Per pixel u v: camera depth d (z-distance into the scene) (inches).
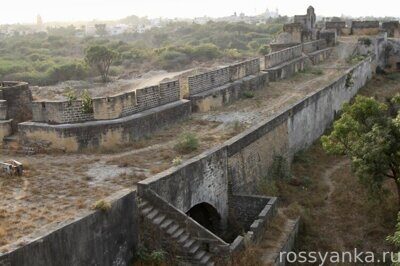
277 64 1486.2
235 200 754.8
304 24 1940.2
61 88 1737.2
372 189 731.4
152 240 548.1
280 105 1099.9
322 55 1800.0
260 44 3700.8
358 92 1594.5
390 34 2169.0
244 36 4151.1
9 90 874.1
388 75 1852.9
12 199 557.6
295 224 716.7
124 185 600.4
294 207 781.3
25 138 781.9
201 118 987.9
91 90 1770.4
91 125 767.7
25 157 750.5
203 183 678.5
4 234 458.6
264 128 876.0
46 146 768.9
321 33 1931.6
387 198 805.9
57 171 666.8
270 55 1433.3
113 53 2409.0
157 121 874.8
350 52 1872.5
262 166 873.5
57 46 3897.6
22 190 589.0
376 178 724.0
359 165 729.0
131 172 653.3
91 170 668.1
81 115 785.6
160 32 5472.4
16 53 3494.1
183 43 4160.9
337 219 791.1
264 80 1328.7
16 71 2514.8
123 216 518.6
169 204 557.9
